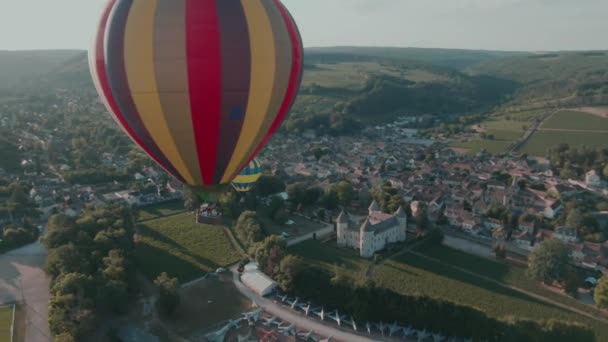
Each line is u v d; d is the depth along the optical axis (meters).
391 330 88.38
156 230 142.12
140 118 48.25
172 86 45.50
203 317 93.88
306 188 169.62
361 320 91.19
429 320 87.44
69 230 113.81
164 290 93.81
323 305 96.94
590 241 131.12
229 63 45.53
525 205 164.62
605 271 114.88
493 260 122.75
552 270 105.25
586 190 186.62
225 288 106.31
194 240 134.38
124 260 102.50
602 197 176.62
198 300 100.75
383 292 92.44
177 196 176.25
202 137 49.28
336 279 97.75
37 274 111.25
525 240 131.75
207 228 144.00
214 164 52.53
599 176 196.38
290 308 97.44
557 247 106.69
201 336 87.06
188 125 48.12
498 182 189.00
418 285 108.31
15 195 155.75
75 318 82.00
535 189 185.12
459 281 110.38
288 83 51.38
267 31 47.62
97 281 91.38
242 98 47.59
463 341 85.06
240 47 45.75
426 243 133.62
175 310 95.62
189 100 46.22
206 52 44.84
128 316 92.94
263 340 85.12
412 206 153.62
